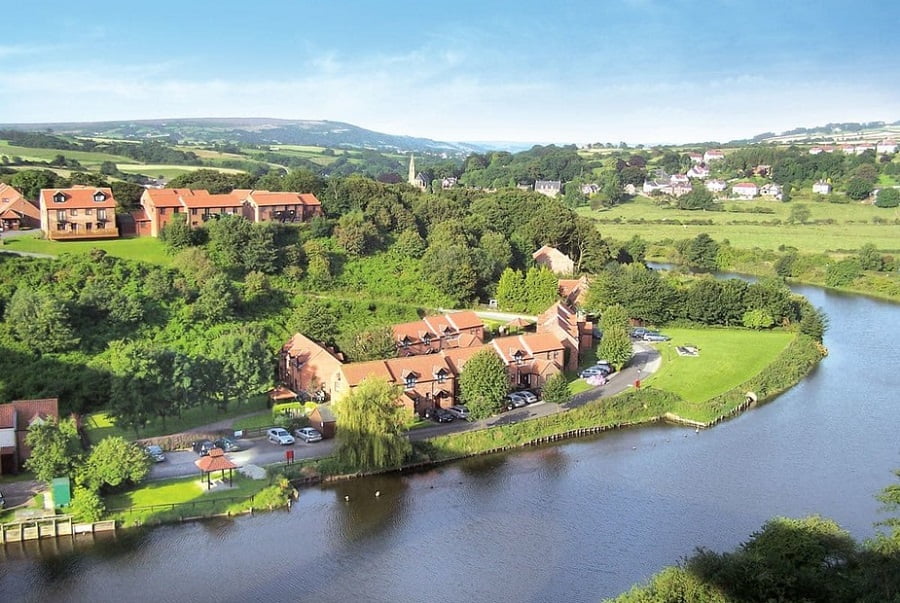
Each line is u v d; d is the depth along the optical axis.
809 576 60.41
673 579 62.94
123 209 173.75
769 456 110.06
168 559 79.75
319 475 98.44
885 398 137.88
